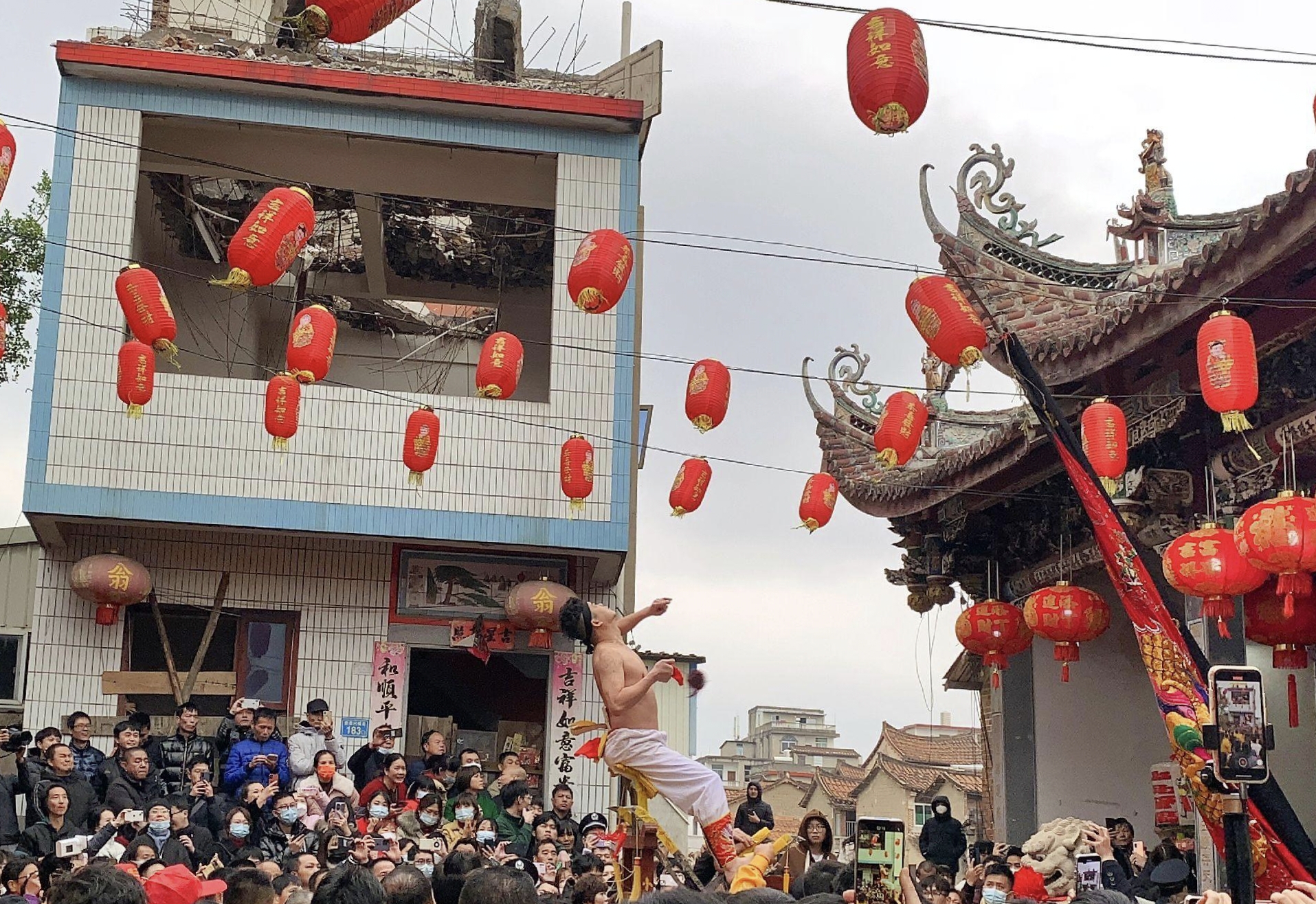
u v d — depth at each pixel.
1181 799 16.69
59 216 17.05
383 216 20.16
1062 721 18.91
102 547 17.67
